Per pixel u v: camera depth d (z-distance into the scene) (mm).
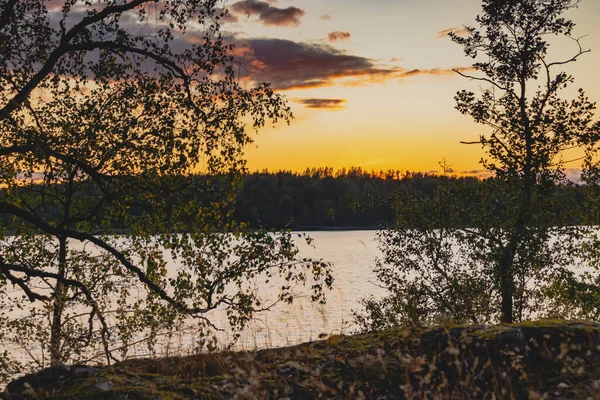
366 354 5402
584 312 16703
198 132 12758
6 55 11969
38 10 12695
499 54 18375
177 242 12398
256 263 12250
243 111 12953
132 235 12883
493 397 4512
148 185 12484
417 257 18078
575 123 17500
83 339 12992
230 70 13094
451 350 4637
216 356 6105
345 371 5371
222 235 12391
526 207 17172
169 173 12148
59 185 14305
